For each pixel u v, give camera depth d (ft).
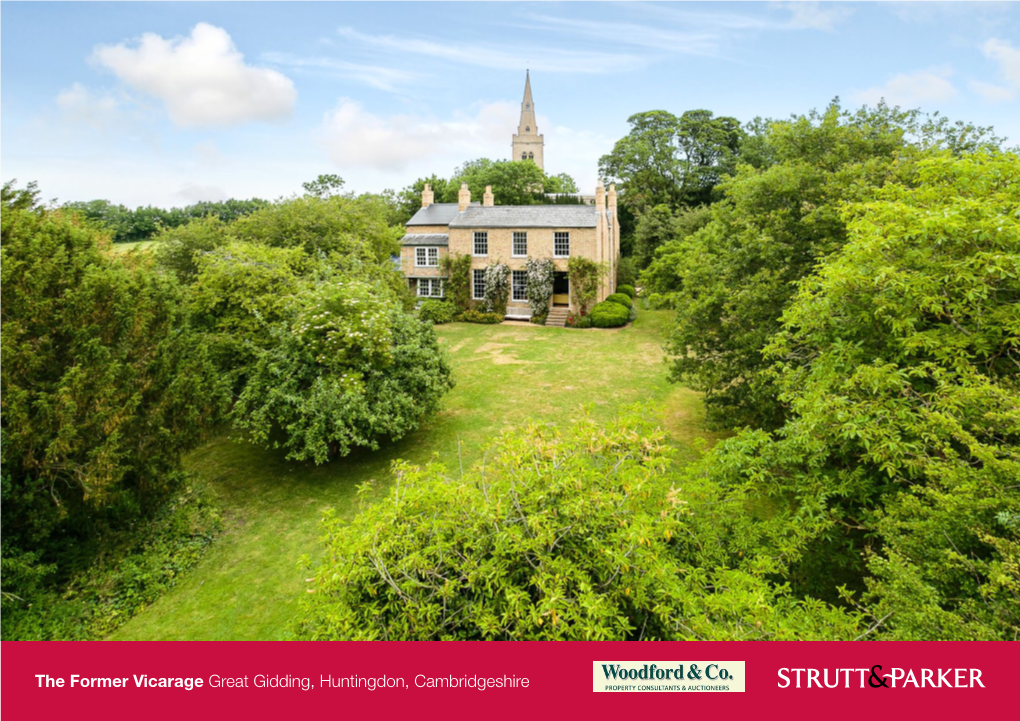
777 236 36.04
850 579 21.66
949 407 15.78
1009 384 17.60
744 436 20.65
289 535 32.55
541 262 99.66
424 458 42.68
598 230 101.76
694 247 58.85
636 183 147.23
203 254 45.83
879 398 17.79
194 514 32.78
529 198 166.91
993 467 13.78
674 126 151.12
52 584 25.73
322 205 71.51
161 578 27.68
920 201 23.02
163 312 31.60
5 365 23.56
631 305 111.04
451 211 122.11
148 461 28.58
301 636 15.44
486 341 85.05
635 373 65.46
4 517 24.43
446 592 12.19
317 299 40.42
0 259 24.47
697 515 17.35
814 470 18.76
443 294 108.06
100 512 28.53
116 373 26.18
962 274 17.62
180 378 30.04
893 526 15.24
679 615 13.01
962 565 13.15
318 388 37.24
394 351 41.55
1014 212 17.97
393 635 12.71
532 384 61.57
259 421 36.58
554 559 12.83
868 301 20.90
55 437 24.81
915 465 15.99
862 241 20.94
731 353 40.29
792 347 29.68
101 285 27.12
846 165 33.42
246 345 39.96
